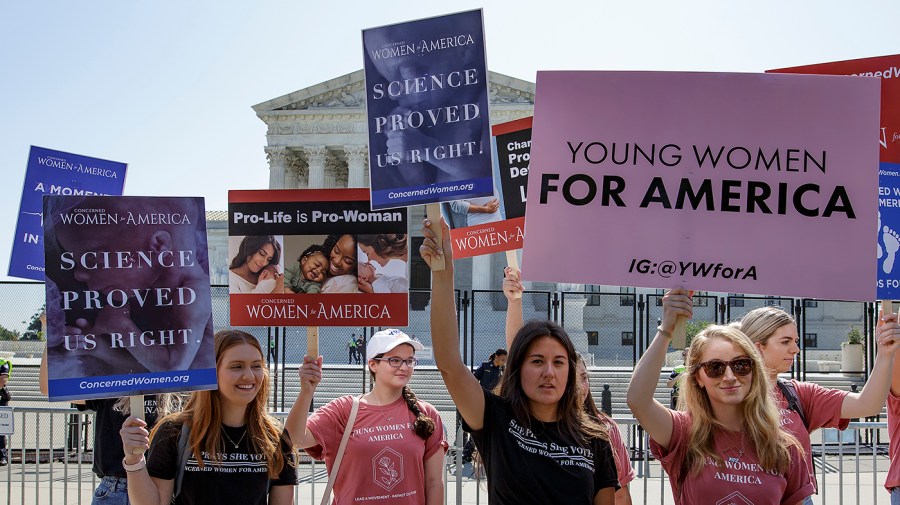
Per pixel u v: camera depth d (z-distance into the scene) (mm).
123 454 6238
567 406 4152
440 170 4621
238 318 5824
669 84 4336
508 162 6863
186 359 4508
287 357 31875
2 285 19219
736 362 4152
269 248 5859
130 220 4570
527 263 4359
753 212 4277
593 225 4332
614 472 4176
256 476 4492
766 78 4312
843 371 23562
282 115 52750
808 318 39875
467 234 6891
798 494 4211
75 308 4426
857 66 5270
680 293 4160
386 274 5789
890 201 5262
